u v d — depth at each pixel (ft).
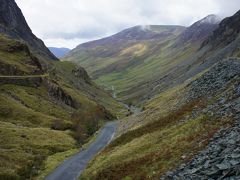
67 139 390.63
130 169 164.66
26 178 237.04
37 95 592.60
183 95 294.87
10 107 465.06
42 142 351.67
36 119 462.60
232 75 231.30
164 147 166.81
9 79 581.94
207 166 110.11
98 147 356.79
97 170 209.05
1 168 237.45
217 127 145.79
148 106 496.64
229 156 104.83
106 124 577.43
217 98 200.13
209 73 283.38
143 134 235.81
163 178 127.54
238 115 144.46
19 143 326.65
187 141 154.51
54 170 260.62
